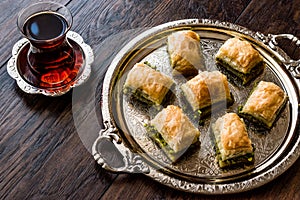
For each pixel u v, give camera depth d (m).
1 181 0.64
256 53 0.73
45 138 0.67
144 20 0.78
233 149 0.65
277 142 0.67
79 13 0.78
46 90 0.69
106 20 0.78
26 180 0.65
